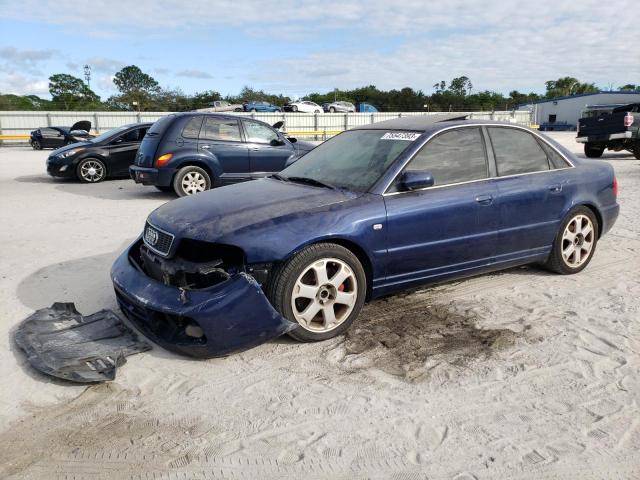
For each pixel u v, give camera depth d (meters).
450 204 4.27
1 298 4.68
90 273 5.39
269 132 10.66
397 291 4.27
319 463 2.58
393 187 4.12
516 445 2.71
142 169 10.01
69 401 3.10
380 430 2.83
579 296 4.73
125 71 80.38
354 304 3.92
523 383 3.29
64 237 6.94
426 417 2.95
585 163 5.38
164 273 3.71
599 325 4.12
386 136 4.65
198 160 9.87
